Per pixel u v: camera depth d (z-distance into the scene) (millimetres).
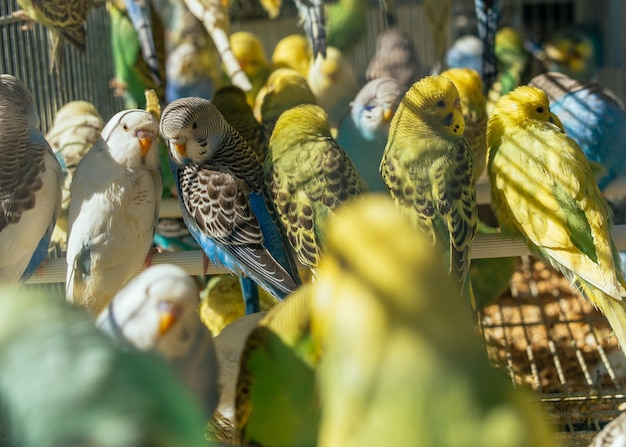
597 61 1691
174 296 842
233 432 941
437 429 519
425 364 522
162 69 1381
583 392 1093
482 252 1083
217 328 1161
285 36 1743
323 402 576
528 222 1046
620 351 1195
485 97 1368
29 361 507
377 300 526
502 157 1067
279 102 1239
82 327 534
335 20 1510
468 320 539
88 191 1038
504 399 528
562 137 1064
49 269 1066
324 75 1397
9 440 491
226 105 1221
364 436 525
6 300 546
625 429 875
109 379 498
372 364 526
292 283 1046
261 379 876
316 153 1068
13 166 1022
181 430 495
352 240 542
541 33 1902
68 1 1193
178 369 841
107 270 1032
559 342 1220
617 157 1202
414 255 532
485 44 1374
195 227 1084
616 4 1653
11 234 1010
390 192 1069
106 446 473
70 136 1206
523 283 1349
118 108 1468
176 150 1086
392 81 1200
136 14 1306
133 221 1038
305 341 866
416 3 1752
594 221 1036
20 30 1217
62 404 488
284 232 1080
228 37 1355
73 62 1329
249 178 1091
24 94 1067
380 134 1185
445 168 1059
